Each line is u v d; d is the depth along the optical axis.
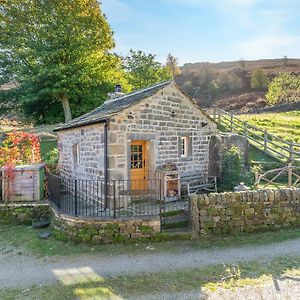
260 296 5.28
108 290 5.95
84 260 7.50
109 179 9.83
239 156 12.82
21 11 25.80
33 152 15.56
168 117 11.77
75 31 25.39
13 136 16.14
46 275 6.77
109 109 12.30
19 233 9.89
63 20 25.17
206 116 13.32
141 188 11.25
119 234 8.45
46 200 11.60
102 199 10.28
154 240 8.46
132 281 6.29
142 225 8.48
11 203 11.34
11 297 5.83
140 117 10.72
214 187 12.55
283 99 42.59
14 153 14.07
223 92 61.69
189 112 12.67
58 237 8.99
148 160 11.27
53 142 21.62
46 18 25.61
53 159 17.25
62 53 24.70
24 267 7.29
